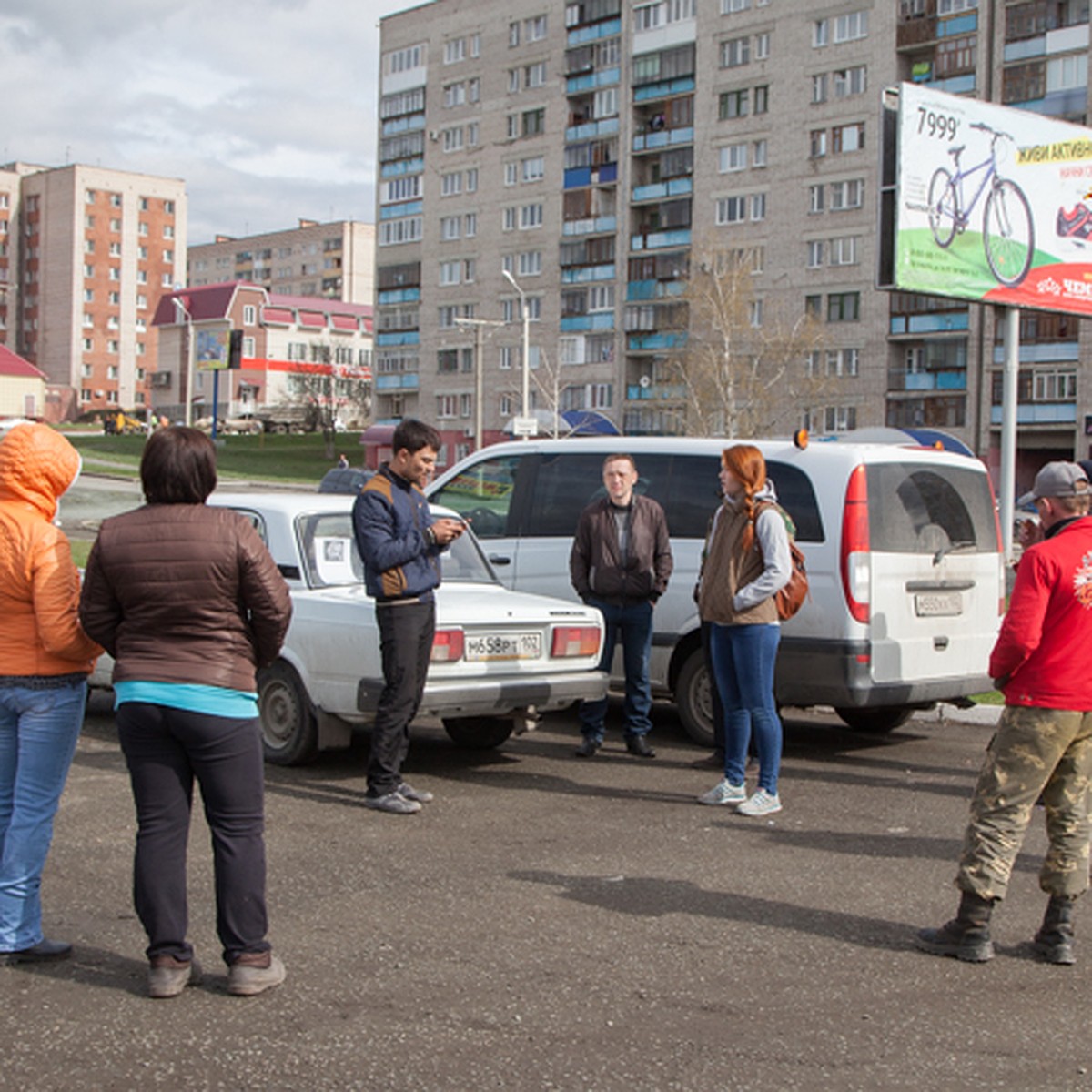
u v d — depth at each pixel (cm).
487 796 745
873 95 6084
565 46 7431
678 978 452
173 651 422
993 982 459
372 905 533
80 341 13375
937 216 2247
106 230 13488
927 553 882
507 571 1027
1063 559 474
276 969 437
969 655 908
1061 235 2411
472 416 8056
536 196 7638
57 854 602
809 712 1078
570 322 7462
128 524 427
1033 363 5447
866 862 614
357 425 10838
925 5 5912
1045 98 5547
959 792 774
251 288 12112
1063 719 472
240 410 11888
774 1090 363
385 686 713
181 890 430
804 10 6306
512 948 480
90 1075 366
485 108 7900
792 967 467
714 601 717
